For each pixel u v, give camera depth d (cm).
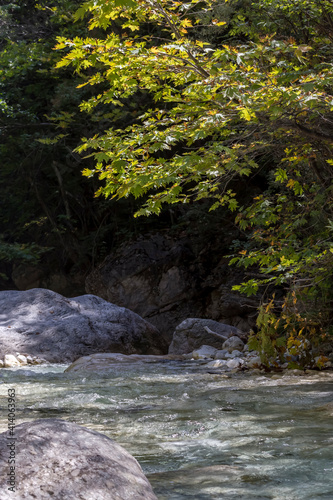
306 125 616
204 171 525
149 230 1972
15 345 1016
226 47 493
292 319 825
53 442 220
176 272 1750
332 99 495
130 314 1197
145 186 486
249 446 307
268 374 672
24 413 432
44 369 877
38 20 1936
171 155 1622
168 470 264
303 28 859
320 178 731
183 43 497
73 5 1639
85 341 1073
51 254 2112
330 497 219
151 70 509
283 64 500
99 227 2006
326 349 775
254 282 653
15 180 2028
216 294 1702
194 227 1855
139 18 539
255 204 743
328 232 714
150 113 541
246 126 616
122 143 491
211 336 1080
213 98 495
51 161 1948
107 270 1833
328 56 797
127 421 393
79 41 467
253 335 729
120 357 867
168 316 1730
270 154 876
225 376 649
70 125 1739
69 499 189
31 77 1811
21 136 1781
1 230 2153
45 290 1188
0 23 1827
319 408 417
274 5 804
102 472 207
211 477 249
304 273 707
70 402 484
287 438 322
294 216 750
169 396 507
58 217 2052
